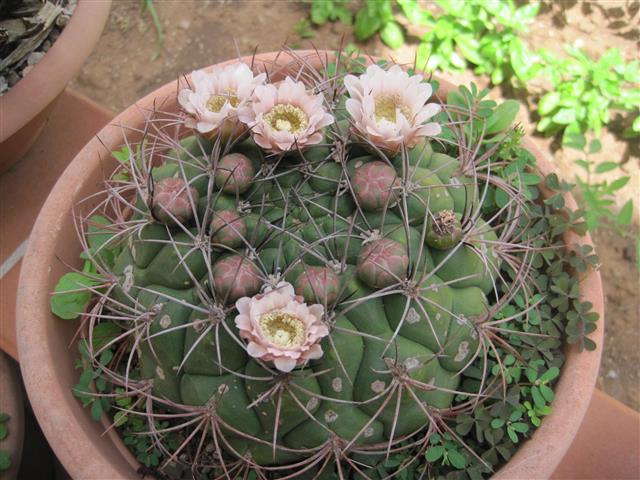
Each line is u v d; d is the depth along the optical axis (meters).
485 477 0.35
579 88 0.67
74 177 0.42
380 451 0.33
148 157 0.42
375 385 0.30
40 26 0.48
